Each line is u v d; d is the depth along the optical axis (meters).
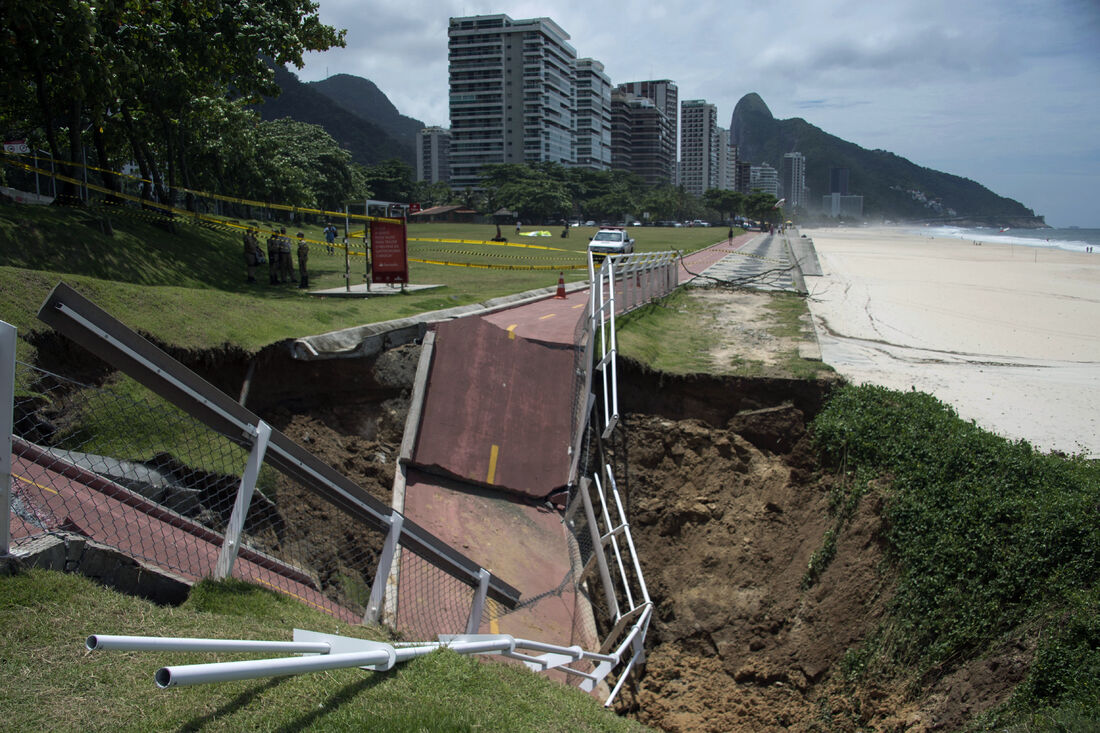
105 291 13.13
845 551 12.81
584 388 16.09
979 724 8.94
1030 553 10.23
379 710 4.79
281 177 56.25
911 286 40.56
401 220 23.86
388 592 9.86
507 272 35.72
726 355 18.47
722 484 15.23
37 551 5.33
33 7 18.33
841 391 15.64
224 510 9.95
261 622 5.70
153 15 23.80
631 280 21.53
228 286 23.78
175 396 5.27
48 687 4.30
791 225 183.00
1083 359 22.56
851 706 11.11
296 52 26.72
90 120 26.08
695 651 13.00
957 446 12.80
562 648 8.01
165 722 4.21
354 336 15.52
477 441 15.41
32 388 9.86
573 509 14.42
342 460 14.34
